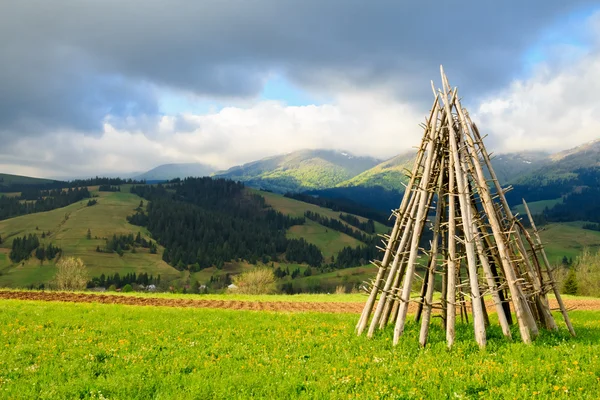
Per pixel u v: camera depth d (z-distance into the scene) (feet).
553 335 55.11
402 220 63.21
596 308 125.49
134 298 119.03
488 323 63.98
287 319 76.02
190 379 40.11
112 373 42.91
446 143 63.21
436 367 42.16
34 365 44.52
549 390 35.60
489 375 39.06
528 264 59.77
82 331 62.34
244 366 44.27
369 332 56.90
